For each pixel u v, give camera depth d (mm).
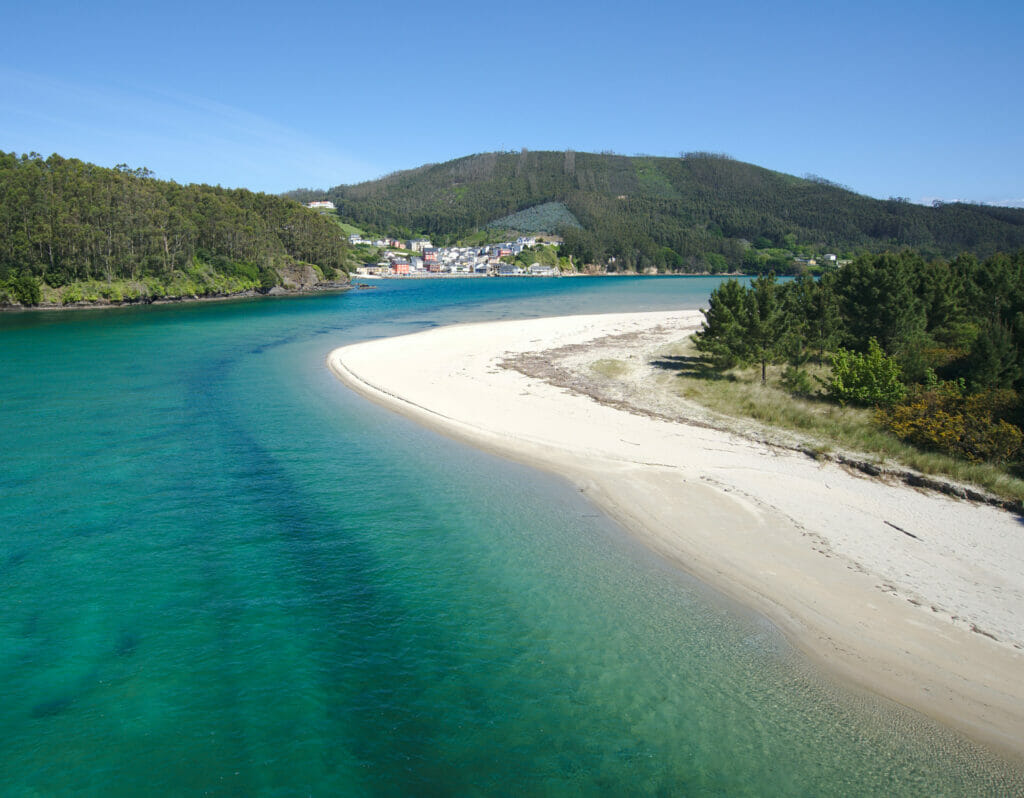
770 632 13102
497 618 13633
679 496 20062
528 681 11672
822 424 27156
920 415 25562
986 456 22594
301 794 9133
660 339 55438
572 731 10492
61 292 85688
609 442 25484
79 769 9414
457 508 19312
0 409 29766
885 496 20031
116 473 21547
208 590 14375
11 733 10039
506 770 9703
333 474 21984
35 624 12875
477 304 102438
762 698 11242
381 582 14984
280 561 15812
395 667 11992
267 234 128375
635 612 13883
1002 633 12828
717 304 40375
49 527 17266
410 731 10445
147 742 9977
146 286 95500
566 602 14266
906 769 9727
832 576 15125
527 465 23156
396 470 22500
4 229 81875
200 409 30641
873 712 10867
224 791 9133
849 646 12555
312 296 120625
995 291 41938
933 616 13445
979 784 9453
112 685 11203
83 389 34500
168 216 102812
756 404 30672
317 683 11477
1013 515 18656
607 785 9453
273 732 10305
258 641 12617
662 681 11695
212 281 106750
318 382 37844
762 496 19906
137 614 13352
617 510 19188
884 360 30266
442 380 37500
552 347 50688
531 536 17500
